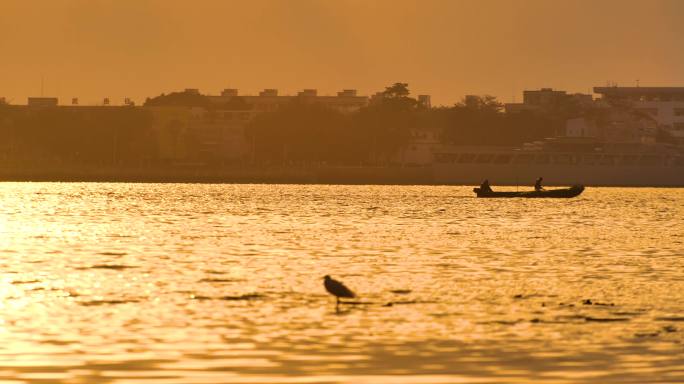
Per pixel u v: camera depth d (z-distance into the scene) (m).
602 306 110.19
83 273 136.62
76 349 88.00
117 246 180.00
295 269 143.25
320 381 79.38
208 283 126.31
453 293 118.81
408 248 180.88
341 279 131.38
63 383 78.06
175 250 172.50
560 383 79.19
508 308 108.56
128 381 78.69
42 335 93.00
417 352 88.12
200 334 94.06
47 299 112.19
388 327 97.75
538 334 95.19
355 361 85.06
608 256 168.00
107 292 117.88
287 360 85.19
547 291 121.38
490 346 90.38
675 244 196.88
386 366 83.69
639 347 90.31
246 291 119.12
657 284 129.00
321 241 196.00
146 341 91.06
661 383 79.19
